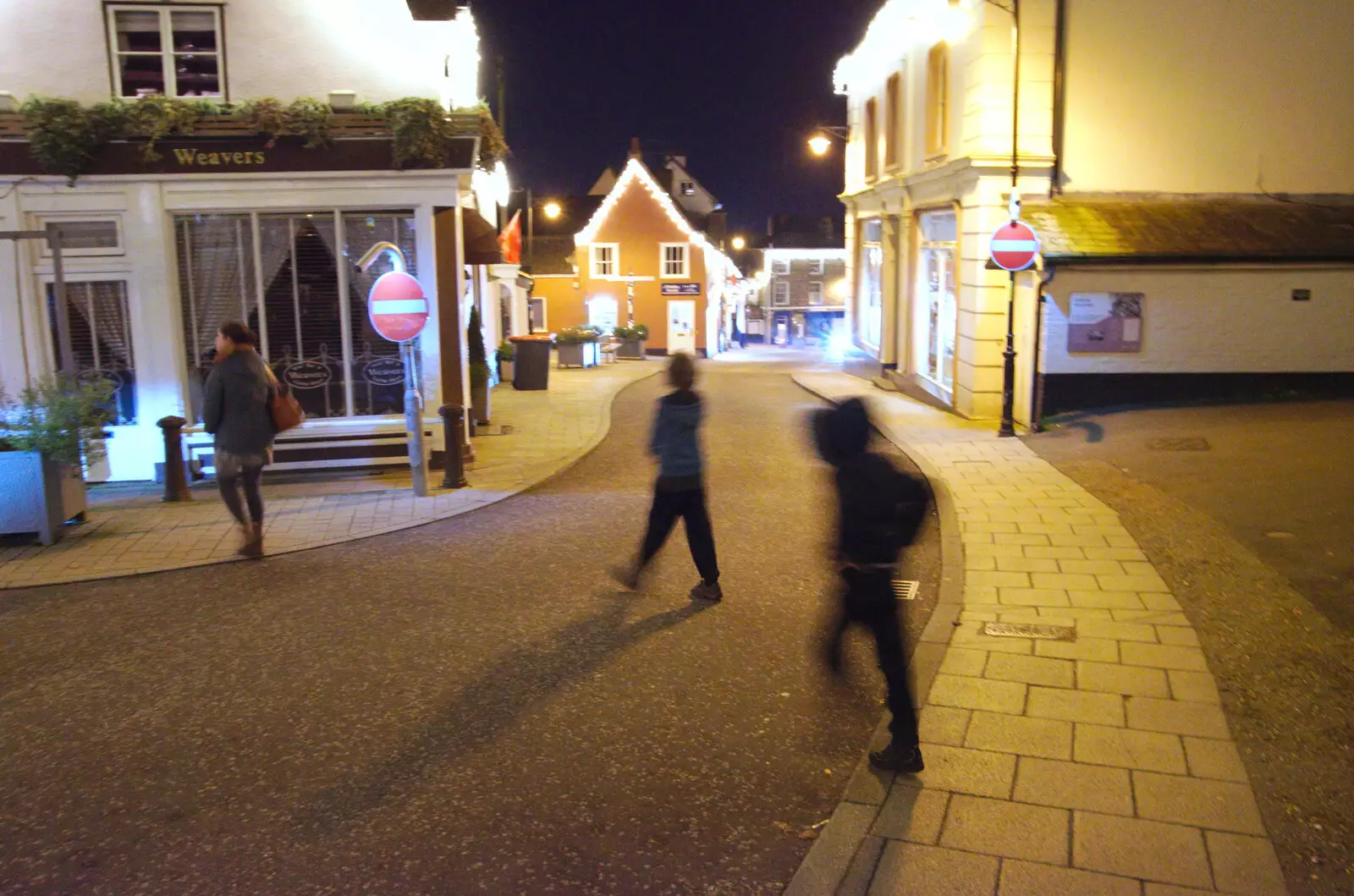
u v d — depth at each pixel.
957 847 4.03
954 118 15.36
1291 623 6.09
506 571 8.08
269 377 8.61
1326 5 14.19
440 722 5.33
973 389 14.69
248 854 4.13
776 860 4.05
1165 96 14.24
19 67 12.05
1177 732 4.91
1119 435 12.16
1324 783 4.37
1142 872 3.81
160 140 11.60
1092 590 7.04
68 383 9.48
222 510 10.41
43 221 11.90
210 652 6.41
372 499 10.75
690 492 7.09
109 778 4.79
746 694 5.62
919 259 18.67
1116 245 13.37
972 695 5.42
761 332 62.97
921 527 4.70
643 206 43.00
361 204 12.14
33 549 8.87
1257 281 13.57
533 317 45.94
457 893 3.85
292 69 12.31
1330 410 12.68
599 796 4.55
